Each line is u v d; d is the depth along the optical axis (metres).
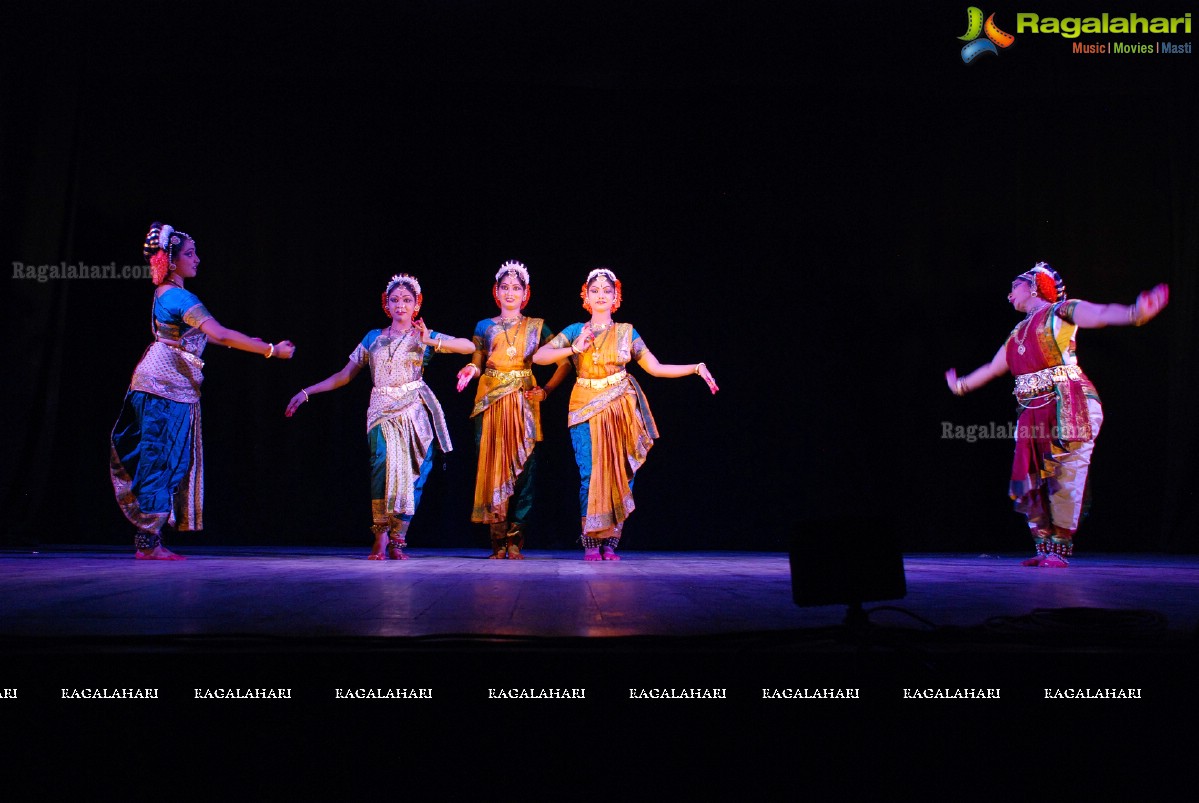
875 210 6.42
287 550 5.50
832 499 6.30
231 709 1.59
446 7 5.79
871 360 6.35
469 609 2.21
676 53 6.03
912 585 3.14
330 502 6.25
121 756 1.58
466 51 6.03
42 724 1.58
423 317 6.32
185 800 1.57
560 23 5.88
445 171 6.39
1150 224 6.50
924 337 6.37
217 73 6.29
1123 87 6.29
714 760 1.61
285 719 1.59
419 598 2.49
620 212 6.39
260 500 6.26
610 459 4.79
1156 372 6.42
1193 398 6.21
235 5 5.81
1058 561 4.47
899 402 6.33
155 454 4.36
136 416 4.37
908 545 6.27
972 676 1.63
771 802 1.60
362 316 6.36
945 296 6.40
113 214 6.36
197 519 4.57
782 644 1.69
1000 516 6.30
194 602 2.37
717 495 6.30
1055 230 6.50
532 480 4.88
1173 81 6.23
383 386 4.80
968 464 6.33
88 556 4.68
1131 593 2.79
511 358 4.91
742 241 6.39
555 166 6.41
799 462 6.31
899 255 6.40
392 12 5.82
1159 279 6.47
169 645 1.66
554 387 5.05
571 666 1.61
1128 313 4.30
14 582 3.01
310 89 6.42
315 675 1.60
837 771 1.61
